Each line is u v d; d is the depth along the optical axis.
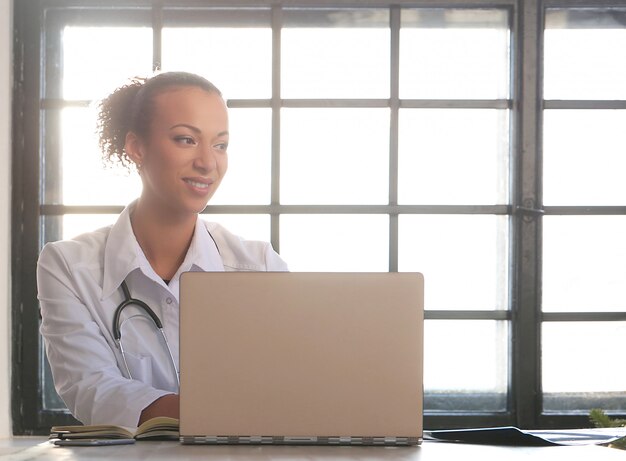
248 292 1.40
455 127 3.97
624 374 3.97
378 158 3.97
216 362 1.39
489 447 1.39
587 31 3.96
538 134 3.90
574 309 3.97
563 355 3.97
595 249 3.97
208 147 2.02
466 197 3.97
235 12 3.96
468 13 3.97
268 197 3.96
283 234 3.96
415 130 3.97
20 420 3.87
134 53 3.97
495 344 3.97
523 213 3.90
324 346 1.40
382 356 1.40
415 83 3.97
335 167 3.97
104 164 2.18
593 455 1.28
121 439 1.44
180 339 1.40
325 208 3.95
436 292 3.98
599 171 3.97
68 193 3.96
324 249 3.96
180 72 2.07
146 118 2.04
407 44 3.97
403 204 3.96
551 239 3.96
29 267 3.90
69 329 1.94
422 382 1.40
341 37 3.97
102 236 2.10
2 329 3.82
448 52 3.97
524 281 3.90
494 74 3.98
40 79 3.93
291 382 1.39
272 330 1.40
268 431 1.39
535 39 3.90
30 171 3.91
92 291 2.00
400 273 1.41
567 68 3.97
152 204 2.07
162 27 3.96
